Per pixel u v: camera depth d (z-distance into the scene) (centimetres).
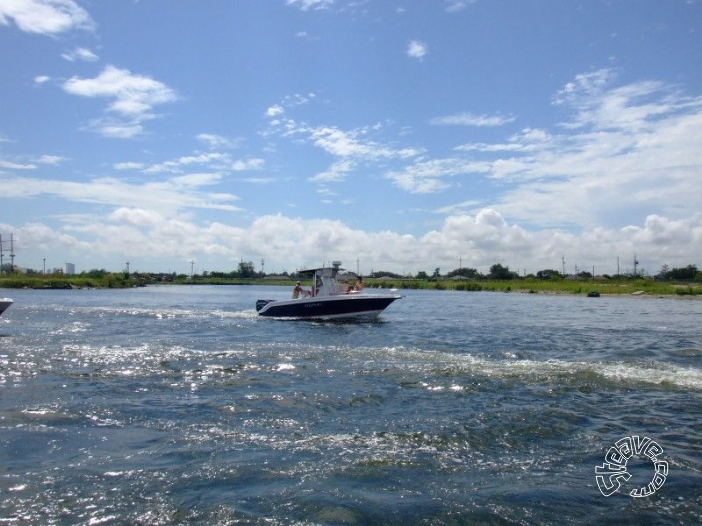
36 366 1616
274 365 1641
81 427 1015
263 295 8025
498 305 5494
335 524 645
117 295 7381
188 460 844
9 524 640
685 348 2084
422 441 938
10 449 892
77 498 709
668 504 705
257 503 695
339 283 3288
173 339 2292
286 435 970
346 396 1252
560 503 704
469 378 1445
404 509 683
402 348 2022
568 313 4275
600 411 1127
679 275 14325
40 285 9269
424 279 17288
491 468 821
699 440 953
